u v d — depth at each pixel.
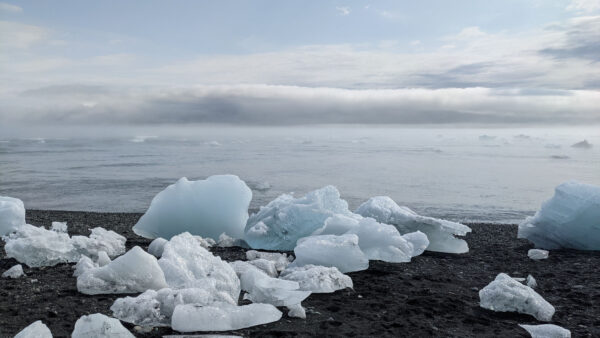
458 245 7.31
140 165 29.55
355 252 5.95
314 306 4.44
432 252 7.21
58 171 24.75
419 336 3.75
